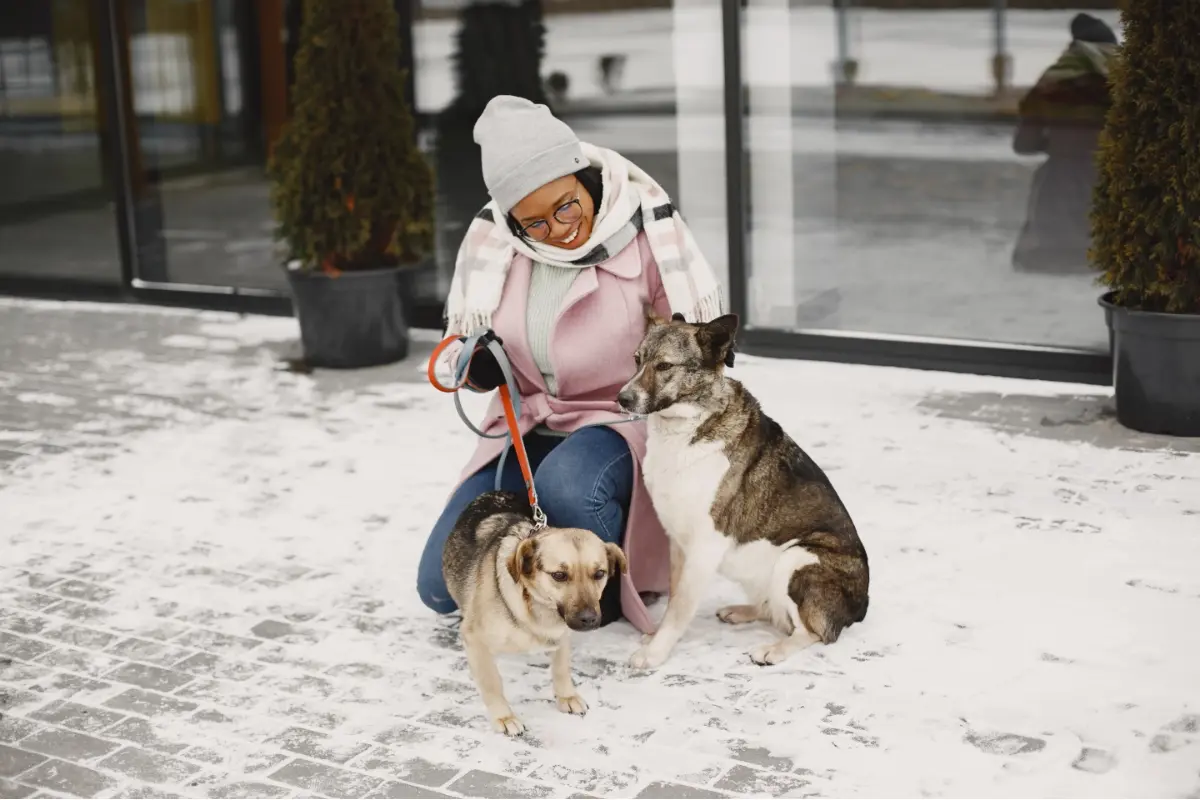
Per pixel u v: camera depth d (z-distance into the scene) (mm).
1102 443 5664
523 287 4129
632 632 4129
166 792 3275
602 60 7312
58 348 7949
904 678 3711
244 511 5258
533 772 3312
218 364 7520
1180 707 3471
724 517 3877
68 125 8992
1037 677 3674
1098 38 6211
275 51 8242
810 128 6941
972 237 6758
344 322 7273
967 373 6812
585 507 3908
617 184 4055
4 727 3625
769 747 3381
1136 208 5543
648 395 3707
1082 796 3090
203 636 4172
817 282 7164
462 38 7645
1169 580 4270
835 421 6121
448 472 5633
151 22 8523
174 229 8891
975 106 6574
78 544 4961
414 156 7281
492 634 3469
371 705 3699
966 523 4852
